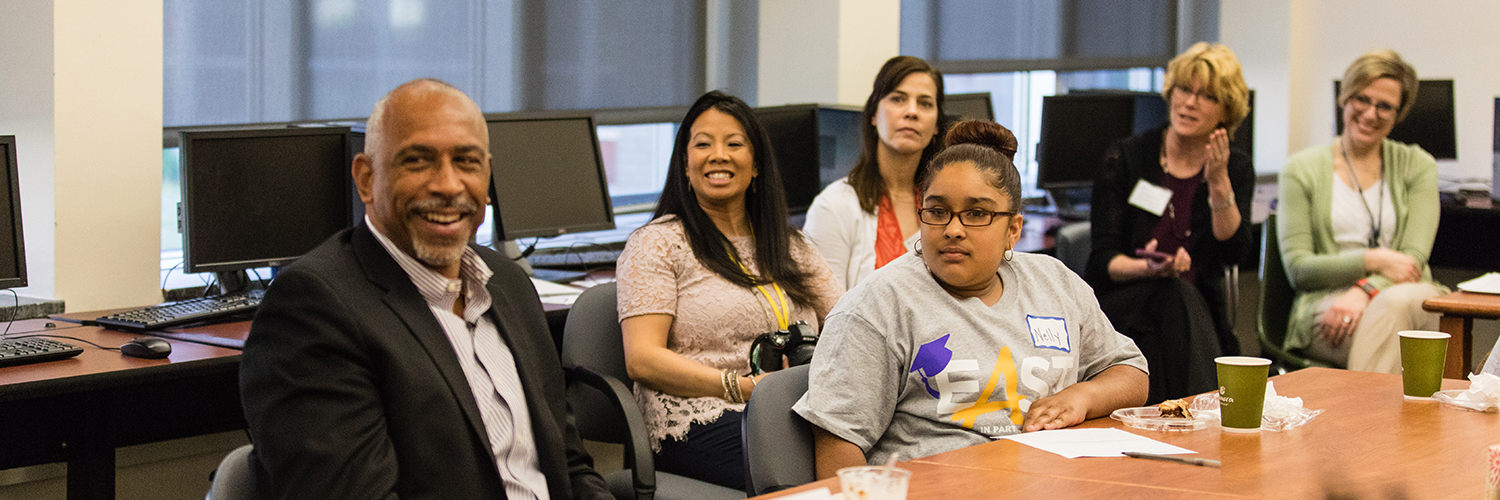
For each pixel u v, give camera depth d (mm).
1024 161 6066
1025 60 5895
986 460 1494
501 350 1717
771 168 2543
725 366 2406
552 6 4254
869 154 3010
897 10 4617
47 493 2654
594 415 2402
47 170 2756
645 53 4531
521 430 1687
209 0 3465
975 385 1770
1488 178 6086
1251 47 6828
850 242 2957
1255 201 5707
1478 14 6082
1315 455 1521
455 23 4027
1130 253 3602
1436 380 1887
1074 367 1884
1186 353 3262
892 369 1790
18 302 2750
